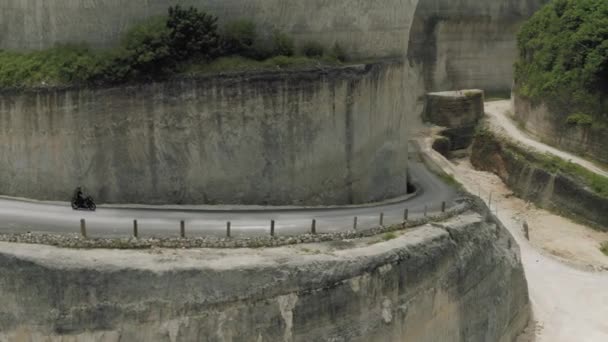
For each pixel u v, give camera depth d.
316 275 22.88
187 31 28.25
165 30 28.00
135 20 29.19
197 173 28.84
